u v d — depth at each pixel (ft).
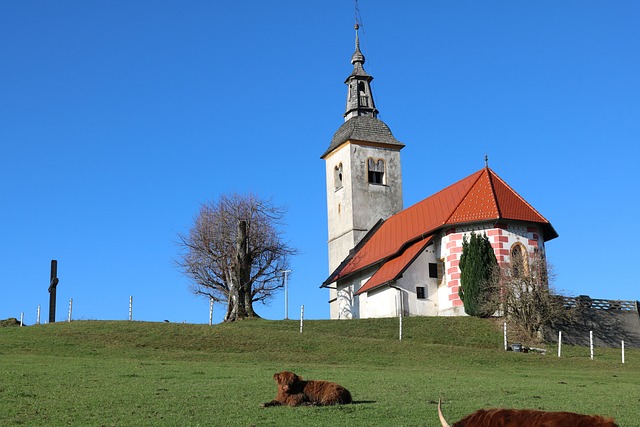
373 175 260.21
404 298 204.85
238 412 60.80
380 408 62.23
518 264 188.44
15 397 69.05
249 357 118.62
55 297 162.40
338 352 127.85
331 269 261.85
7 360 102.89
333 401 63.87
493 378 93.71
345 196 257.96
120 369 93.30
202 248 238.89
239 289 202.59
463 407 63.93
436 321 185.26
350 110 268.21
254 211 237.04
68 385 77.30
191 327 147.02
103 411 61.82
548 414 32.48
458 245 201.57
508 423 32.58
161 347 128.47
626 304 195.21
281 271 232.73
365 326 180.45
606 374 109.91
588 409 64.39
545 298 179.01
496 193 203.92
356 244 251.60
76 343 128.06
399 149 262.88
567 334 186.80
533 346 165.07
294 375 64.95
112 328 143.43
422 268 207.41
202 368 97.04
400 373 96.94
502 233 197.16
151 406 64.03
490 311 185.47
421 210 228.43
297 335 143.23
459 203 204.85
